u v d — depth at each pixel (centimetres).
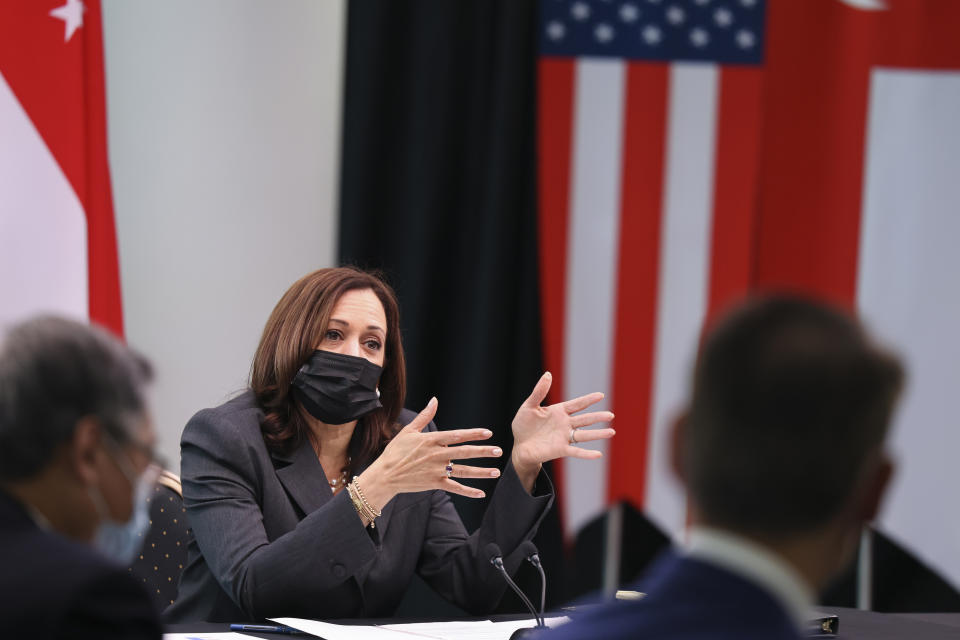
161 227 718
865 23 814
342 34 766
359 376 444
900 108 816
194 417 445
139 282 711
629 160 793
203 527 420
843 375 142
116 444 195
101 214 642
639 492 782
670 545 781
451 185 760
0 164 619
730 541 148
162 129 720
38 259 621
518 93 762
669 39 800
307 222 757
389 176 754
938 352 813
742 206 802
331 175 763
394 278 749
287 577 385
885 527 802
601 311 785
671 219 795
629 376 787
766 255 805
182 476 438
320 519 389
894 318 814
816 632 379
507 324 754
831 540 148
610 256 789
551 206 782
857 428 142
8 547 183
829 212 809
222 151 736
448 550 461
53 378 189
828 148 811
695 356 154
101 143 645
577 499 777
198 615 436
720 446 146
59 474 193
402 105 757
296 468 446
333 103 764
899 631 407
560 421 432
